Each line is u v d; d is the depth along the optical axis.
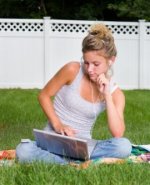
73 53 17.19
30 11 22.19
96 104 6.55
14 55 17.12
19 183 5.54
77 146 6.13
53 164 6.02
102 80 6.38
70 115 6.55
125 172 5.82
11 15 22.06
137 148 6.98
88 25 17.22
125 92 16.19
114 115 6.42
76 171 5.79
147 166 6.12
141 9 20.70
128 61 17.34
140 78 17.38
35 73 17.19
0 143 8.91
